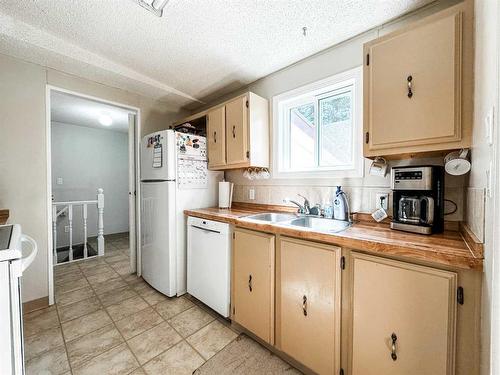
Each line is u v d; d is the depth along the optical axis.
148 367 1.35
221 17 1.48
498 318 0.54
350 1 1.35
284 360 1.42
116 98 2.52
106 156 4.79
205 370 1.33
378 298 1.02
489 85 0.70
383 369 1.00
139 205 2.71
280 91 2.19
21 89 1.94
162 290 2.21
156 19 1.50
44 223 2.03
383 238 1.08
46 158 2.05
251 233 1.57
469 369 0.83
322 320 1.21
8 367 0.75
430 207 1.15
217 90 2.62
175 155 2.22
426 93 1.10
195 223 2.08
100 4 1.37
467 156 1.08
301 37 1.69
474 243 0.83
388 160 1.51
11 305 0.77
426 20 1.09
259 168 2.36
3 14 1.44
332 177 1.82
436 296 0.87
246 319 1.60
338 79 1.78
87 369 1.33
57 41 1.72
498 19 0.55
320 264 1.21
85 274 2.74
